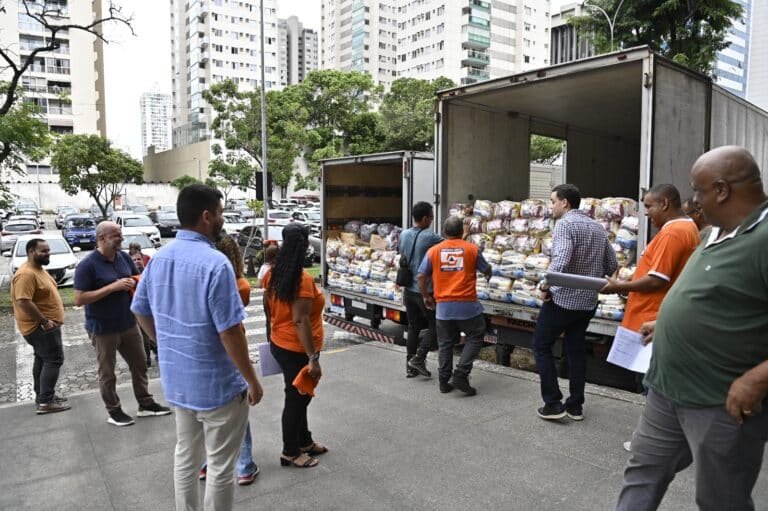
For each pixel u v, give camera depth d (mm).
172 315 2805
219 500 2842
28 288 5125
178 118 109375
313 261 17422
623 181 11359
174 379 2820
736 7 18156
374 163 9188
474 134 7527
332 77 45812
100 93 81000
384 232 8188
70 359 8102
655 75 5000
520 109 7926
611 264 4457
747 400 1985
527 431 4398
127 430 4750
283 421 3908
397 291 7672
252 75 97375
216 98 35469
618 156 11141
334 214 9375
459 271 5191
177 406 2836
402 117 42031
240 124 34812
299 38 157625
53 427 4855
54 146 35344
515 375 5895
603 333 5316
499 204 6488
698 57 18000
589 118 8664
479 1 85688
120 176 37750
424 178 7953
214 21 93000
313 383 3746
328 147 41844
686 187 5508
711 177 2141
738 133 7023
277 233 17000
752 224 2047
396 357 6793
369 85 46906
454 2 86188
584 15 20578
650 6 18609
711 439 2127
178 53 106312
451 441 4270
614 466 3787
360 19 108812
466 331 5285
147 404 5031
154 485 3773
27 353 8562
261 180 16625
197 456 2943
